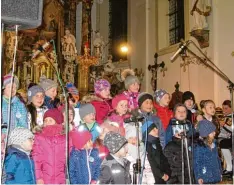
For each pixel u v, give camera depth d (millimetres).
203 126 5242
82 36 15133
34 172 3988
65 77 14281
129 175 4133
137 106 5363
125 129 4723
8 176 3789
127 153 4402
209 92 10516
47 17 14719
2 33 3148
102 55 15477
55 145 4125
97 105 5215
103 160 4121
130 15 15852
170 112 5840
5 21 3127
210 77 10484
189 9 11898
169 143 4926
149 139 4676
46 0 14766
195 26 10656
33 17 3193
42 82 5492
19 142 3926
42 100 5055
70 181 4074
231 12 9852
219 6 10242
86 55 14477
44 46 5398
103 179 3957
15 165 3838
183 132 4586
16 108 4609
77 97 6023
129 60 15656
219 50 10156
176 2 13680
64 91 4020
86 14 15289
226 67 9891
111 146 4023
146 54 14531
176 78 12500
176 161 4828
